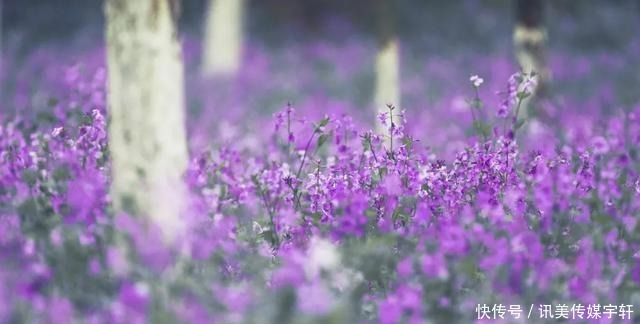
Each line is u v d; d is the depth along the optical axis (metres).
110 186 10.48
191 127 21.20
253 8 56.31
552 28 50.59
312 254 8.38
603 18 50.97
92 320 8.08
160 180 9.68
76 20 54.41
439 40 50.47
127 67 9.74
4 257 9.20
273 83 35.81
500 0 55.19
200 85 34.91
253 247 9.88
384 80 21.17
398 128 10.91
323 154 13.48
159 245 8.37
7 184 10.83
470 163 10.79
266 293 8.32
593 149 11.41
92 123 11.27
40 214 10.30
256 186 10.53
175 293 8.17
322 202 10.27
